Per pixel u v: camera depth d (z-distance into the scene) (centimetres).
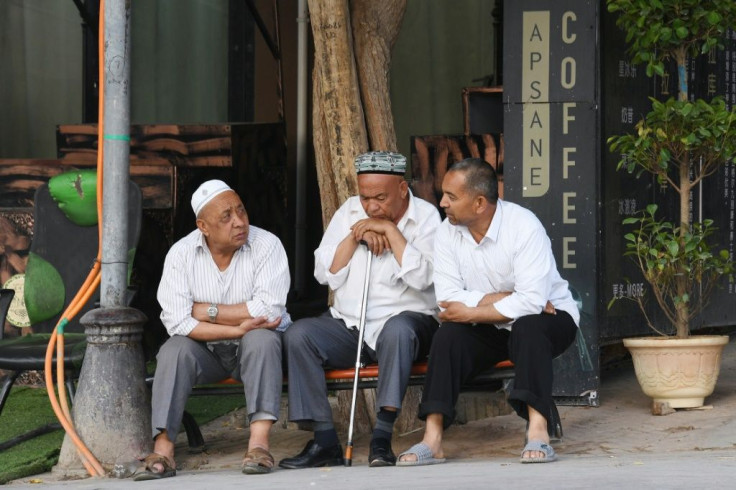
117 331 1167
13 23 2167
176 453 1252
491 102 1620
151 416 1169
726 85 1594
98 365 1164
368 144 1330
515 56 1372
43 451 1245
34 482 1124
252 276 1153
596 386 1361
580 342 1363
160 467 1084
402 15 1367
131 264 1364
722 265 1327
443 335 1102
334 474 1035
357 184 1291
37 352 1237
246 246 1159
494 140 1537
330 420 1131
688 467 985
